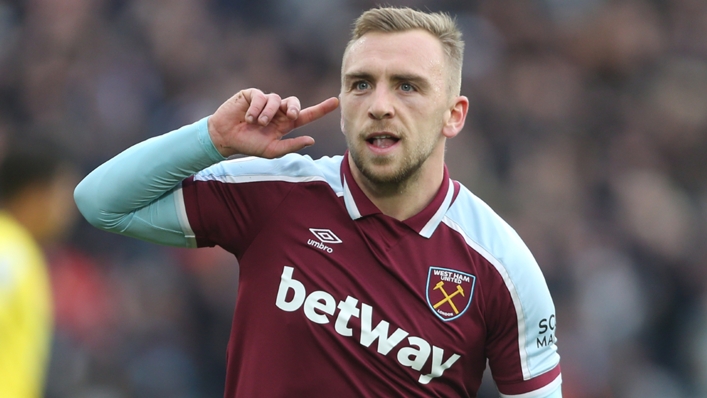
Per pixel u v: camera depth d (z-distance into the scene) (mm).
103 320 27812
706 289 37781
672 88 46031
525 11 46625
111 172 11000
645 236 38312
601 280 34750
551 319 11648
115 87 36844
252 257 11289
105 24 39250
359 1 43250
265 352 10984
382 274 11055
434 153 11406
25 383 12805
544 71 44656
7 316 12555
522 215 36094
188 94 37969
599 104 44500
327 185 11445
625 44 46875
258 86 39688
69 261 27766
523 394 11578
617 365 33281
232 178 11469
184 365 28609
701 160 43875
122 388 26641
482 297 11180
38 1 39156
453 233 11367
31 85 36688
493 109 41625
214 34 40969
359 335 10852
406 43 10977
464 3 45844
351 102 11039
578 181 39750
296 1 42906
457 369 11188
